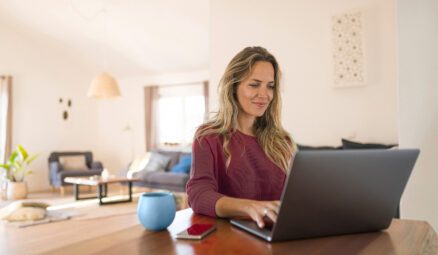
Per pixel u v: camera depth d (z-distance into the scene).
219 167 1.21
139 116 8.14
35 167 7.43
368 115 3.39
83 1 5.84
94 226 3.72
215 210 0.98
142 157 7.00
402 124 2.37
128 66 7.82
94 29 6.65
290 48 3.82
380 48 3.34
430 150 2.29
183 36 6.28
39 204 4.25
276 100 1.35
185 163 6.13
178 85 7.67
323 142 3.61
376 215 0.80
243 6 4.10
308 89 3.71
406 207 2.33
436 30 2.29
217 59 4.23
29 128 7.37
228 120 1.24
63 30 6.92
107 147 8.59
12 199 6.18
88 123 8.47
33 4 6.21
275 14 3.91
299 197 0.69
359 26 3.42
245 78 1.24
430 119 2.30
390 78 3.29
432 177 2.28
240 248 0.69
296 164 0.65
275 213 0.82
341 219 0.76
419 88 2.33
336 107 3.55
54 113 7.80
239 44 4.11
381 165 0.75
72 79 8.15
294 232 0.73
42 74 7.61
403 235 0.81
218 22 4.25
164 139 7.87
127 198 6.07
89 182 5.37
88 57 7.85
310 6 3.72
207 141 1.20
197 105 7.45
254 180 1.21
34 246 2.86
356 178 0.73
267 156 1.26
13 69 7.18
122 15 6.03
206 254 0.65
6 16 6.77
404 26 2.39
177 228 0.86
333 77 3.54
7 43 7.11
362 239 0.77
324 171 0.68
